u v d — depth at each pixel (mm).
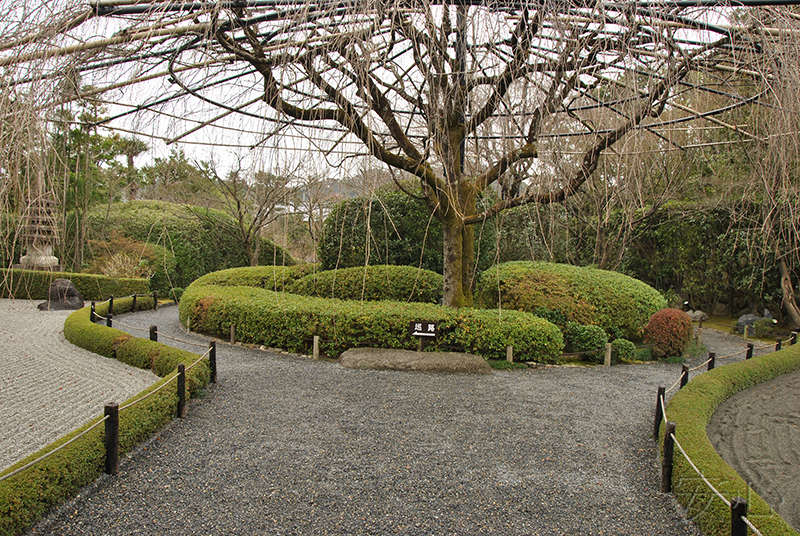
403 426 4223
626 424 4512
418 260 9945
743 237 9445
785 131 4000
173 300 14094
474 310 7148
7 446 3742
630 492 3223
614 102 4445
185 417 4332
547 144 4238
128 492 3035
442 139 5926
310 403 4758
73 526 2656
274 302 7758
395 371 6000
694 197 11750
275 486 3145
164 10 3375
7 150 2543
